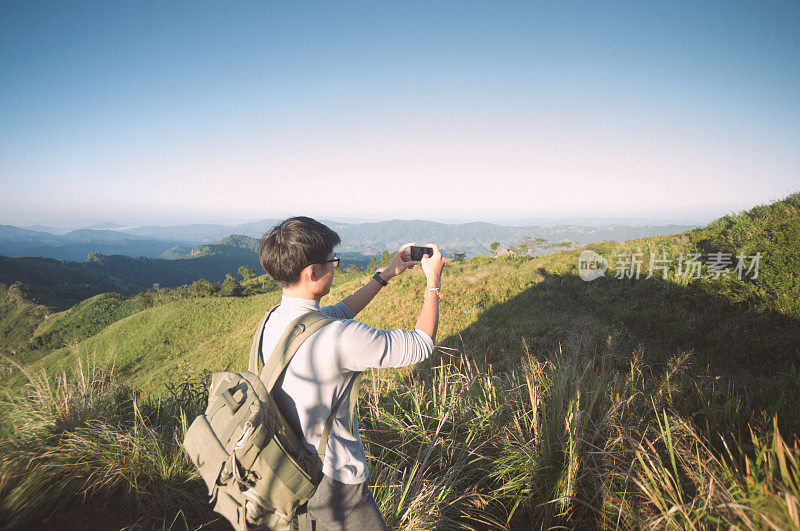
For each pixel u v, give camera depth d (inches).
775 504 53.5
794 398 106.3
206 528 71.5
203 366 1135.6
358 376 47.5
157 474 77.6
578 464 84.0
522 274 654.5
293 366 42.9
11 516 63.0
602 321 354.9
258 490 40.0
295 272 45.4
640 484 71.0
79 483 71.5
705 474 71.7
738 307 305.0
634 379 130.8
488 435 103.1
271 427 39.9
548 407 103.5
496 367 259.9
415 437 104.7
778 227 390.9
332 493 45.1
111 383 107.6
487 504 86.4
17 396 87.9
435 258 52.9
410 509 73.3
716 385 130.3
